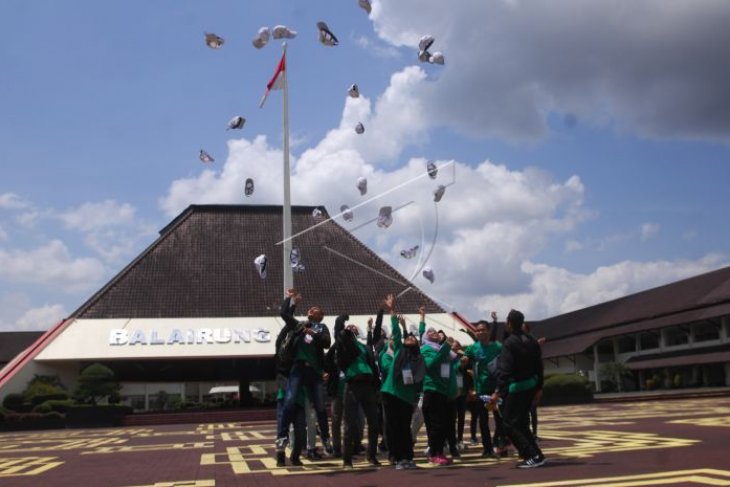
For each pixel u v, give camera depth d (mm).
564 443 11961
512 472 8500
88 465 11906
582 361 60781
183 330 39906
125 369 41969
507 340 9062
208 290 43656
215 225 49531
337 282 45938
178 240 47469
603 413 23906
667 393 39719
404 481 8133
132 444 17547
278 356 10539
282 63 21953
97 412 32031
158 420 33250
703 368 49062
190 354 38531
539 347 9188
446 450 11906
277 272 46250
